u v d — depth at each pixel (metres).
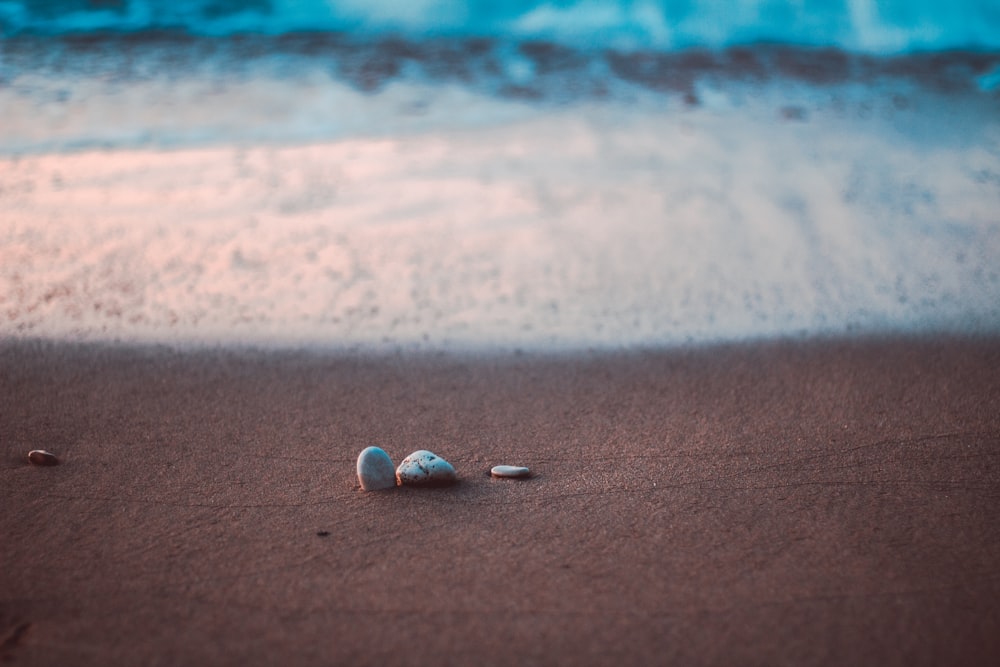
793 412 3.35
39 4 9.19
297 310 4.36
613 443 3.07
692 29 9.68
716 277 4.88
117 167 6.18
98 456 2.91
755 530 2.41
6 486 2.68
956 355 3.92
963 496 2.63
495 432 3.18
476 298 4.57
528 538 2.36
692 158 6.83
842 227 5.57
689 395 3.54
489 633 1.91
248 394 3.49
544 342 4.11
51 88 7.53
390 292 4.59
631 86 8.41
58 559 2.24
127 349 3.88
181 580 2.14
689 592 2.08
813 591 2.08
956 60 9.02
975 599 2.04
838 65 8.98
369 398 3.48
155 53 8.47
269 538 2.36
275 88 7.86
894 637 1.90
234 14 9.38
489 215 5.66
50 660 1.81
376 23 9.43
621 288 4.73
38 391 3.45
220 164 6.34
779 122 7.62
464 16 9.65
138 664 1.80
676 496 2.64
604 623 1.95
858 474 2.80
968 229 5.49
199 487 2.69
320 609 2.01
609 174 6.46
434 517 2.49
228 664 1.80
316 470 2.84
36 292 4.41
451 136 7.13
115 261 4.81
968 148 6.98
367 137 7.03
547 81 8.45
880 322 4.32
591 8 9.81
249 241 5.14
